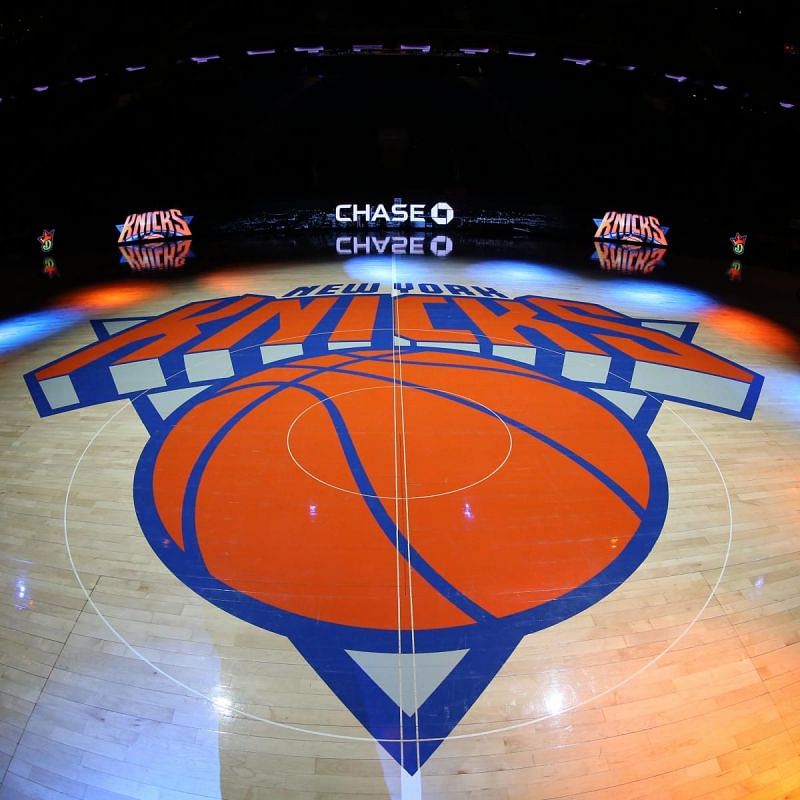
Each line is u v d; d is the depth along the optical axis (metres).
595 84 24.06
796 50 21.42
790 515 6.55
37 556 5.71
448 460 7.38
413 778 3.80
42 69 21.31
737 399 9.34
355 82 25.27
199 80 23.67
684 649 4.80
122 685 4.41
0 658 4.62
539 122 25.30
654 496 6.79
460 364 10.36
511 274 17.39
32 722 4.14
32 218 20.48
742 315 13.69
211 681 4.45
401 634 4.86
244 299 14.42
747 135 22.11
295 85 24.86
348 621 4.98
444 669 4.56
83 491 6.74
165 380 9.72
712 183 22.36
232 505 6.49
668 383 9.81
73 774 3.83
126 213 21.73
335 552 5.78
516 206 24.08
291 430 8.06
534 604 5.20
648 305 14.33
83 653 4.67
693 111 23.06
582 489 6.87
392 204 24.52
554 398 9.14
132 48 22.22
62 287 15.77
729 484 7.08
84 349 11.13
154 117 23.48
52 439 7.88
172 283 16.14
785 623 5.10
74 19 21.27
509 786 3.77
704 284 16.53
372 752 3.96
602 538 6.07
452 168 26.22
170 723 4.14
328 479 6.95
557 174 25.08
